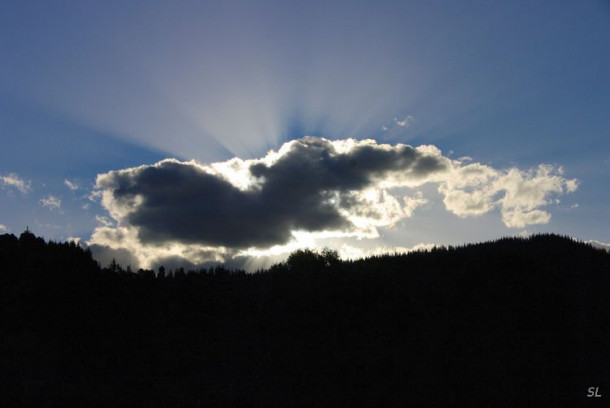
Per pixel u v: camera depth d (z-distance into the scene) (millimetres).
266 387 87688
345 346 100938
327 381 89750
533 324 100812
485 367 90938
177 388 82938
